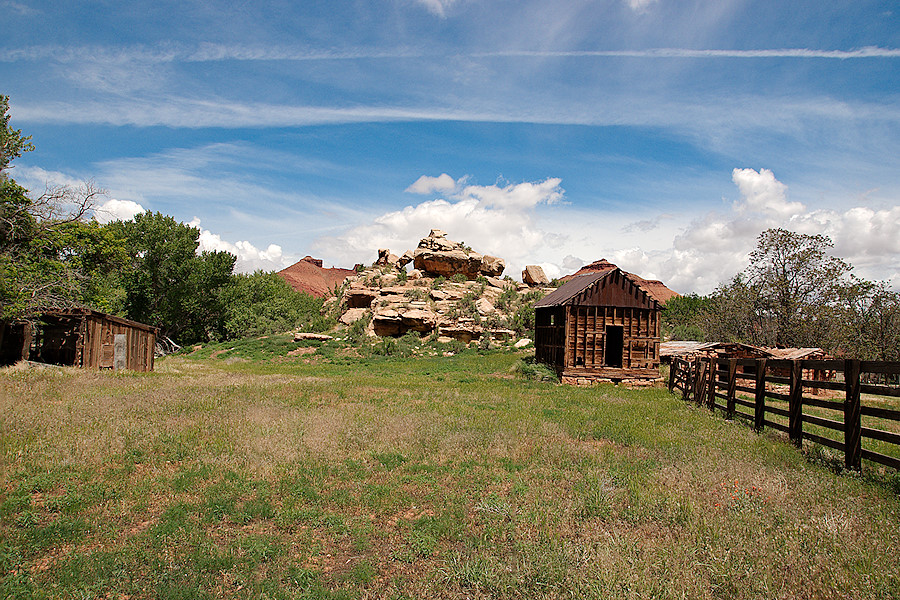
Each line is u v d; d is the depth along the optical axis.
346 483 7.39
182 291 51.16
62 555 5.11
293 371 29.11
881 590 4.39
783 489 6.99
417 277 56.06
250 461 8.14
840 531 5.53
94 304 30.36
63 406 11.80
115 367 23.36
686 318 71.56
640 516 6.12
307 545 5.50
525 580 4.61
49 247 27.62
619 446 10.12
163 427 10.16
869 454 7.90
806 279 38.12
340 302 53.06
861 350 36.03
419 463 8.41
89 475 7.21
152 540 5.36
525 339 41.12
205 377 22.44
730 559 4.95
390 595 4.55
